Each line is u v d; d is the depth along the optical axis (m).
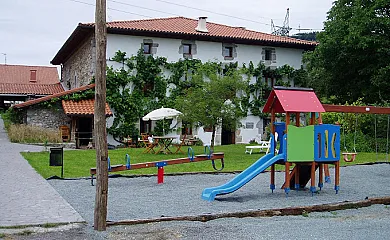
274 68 29.77
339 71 27.44
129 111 25.88
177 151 21.36
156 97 26.66
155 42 26.66
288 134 10.57
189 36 27.09
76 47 30.78
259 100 29.27
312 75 28.98
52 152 12.77
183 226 7.24
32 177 12.23
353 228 7.43
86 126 25.38
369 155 21.06
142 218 7.79
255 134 29.30
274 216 8.29
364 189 11.88
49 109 25.02
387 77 24.69
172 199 9.98
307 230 7.22
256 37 29.38
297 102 10.76
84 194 10.29
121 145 25.83
